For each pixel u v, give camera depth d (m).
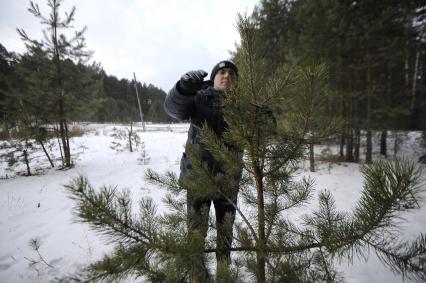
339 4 7.34
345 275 2.21
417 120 10.02
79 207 0.81
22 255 2.65
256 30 0.85
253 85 0.88
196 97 1.46
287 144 1.08
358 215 0.85
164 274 1.00
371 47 7.58
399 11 7.39
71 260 2.55
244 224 2.12
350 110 8.54
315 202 3.87
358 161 8.79
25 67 6.52
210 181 1.28
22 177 6.09
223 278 1.17
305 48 7.70
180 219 1.33
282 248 1.12
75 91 7.06
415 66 10.09
